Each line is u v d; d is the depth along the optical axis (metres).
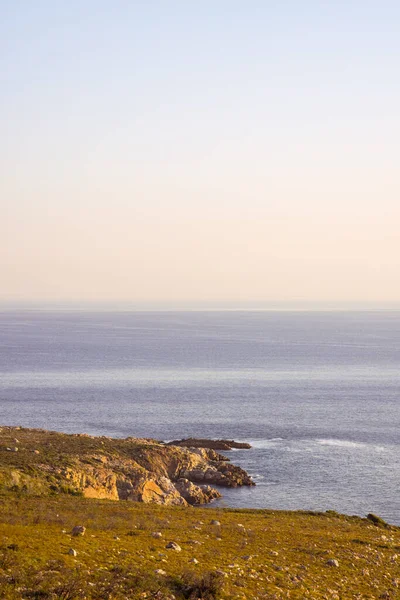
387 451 91.25
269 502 66.75
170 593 20.00
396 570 28.05
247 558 25.91
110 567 21.56
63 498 39.66
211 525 32.72
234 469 76.94
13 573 19.09
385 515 62.44
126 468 60.19
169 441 95.38
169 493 61.75
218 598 20.22
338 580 24.98
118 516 32.50
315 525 37.94
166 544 26.39
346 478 76.38
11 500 34.34
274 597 21.20
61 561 21.08
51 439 67.88
